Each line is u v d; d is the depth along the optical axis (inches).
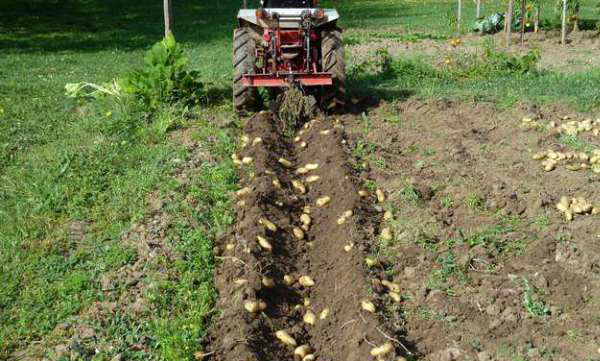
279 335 194.4
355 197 267.0
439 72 520.1
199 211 264.8
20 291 215.9
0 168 318.7
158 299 208.5
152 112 392.8
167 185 286.5
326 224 264.1
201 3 1315.2
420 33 854.5
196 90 414.3
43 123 392.2
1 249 240.7
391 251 238.1
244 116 395.9
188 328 194.5
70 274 225.0
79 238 249.8
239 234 247.1
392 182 289.9
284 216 265.0
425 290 213.8
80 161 317.1
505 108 393.7
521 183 285.4
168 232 249.4
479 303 207.5
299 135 359.3
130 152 330.0
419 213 261.9
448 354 183.8
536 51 524.7
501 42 715.4
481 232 245.9
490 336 192.1
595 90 431.8
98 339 192.1
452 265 225.9
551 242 232.2
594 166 300.0
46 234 252.2
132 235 248.1
